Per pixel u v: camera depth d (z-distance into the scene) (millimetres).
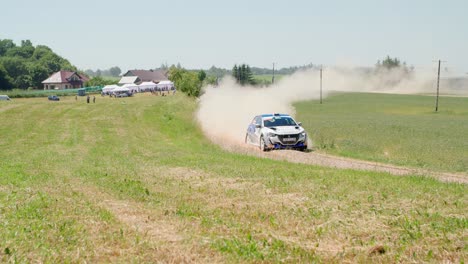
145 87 137375
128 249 7516
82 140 34438
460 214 10008
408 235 8461
